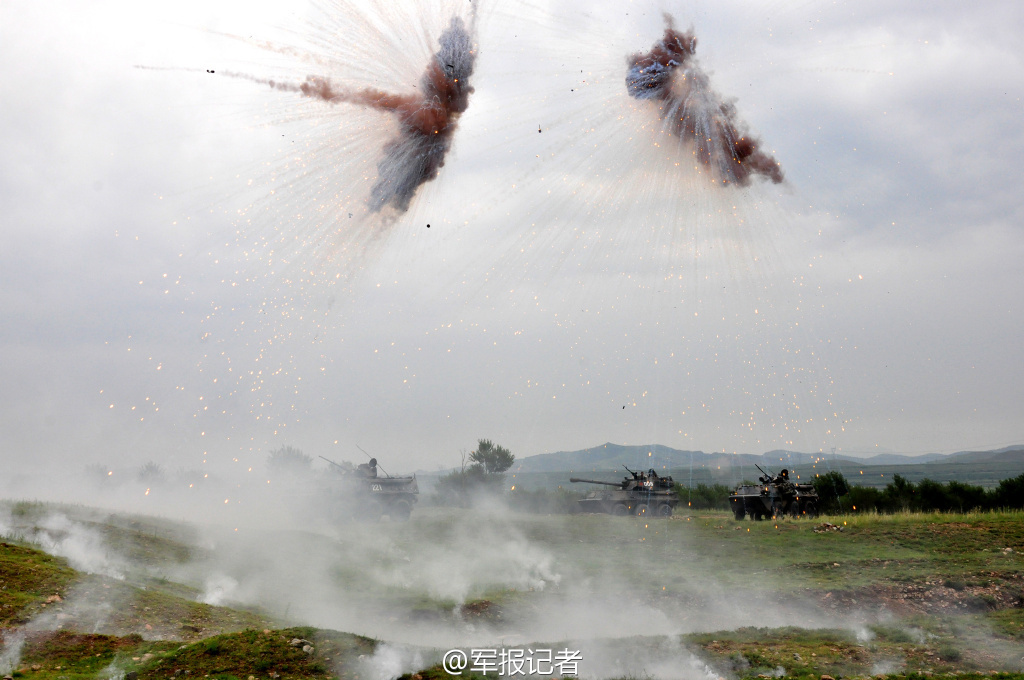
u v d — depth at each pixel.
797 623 16.30
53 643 11.71
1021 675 11.45
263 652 11.38
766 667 12.10
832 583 19.34
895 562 21.72
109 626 12.79
